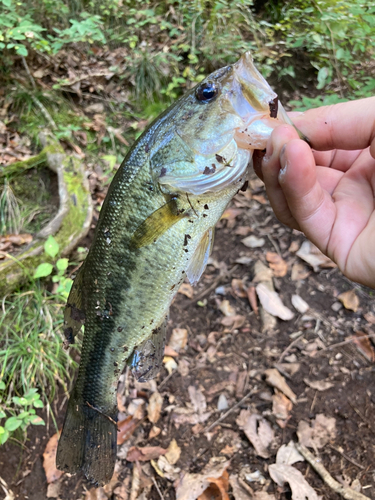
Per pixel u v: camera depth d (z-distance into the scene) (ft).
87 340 0.95
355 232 0.83
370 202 0.86
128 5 2.75
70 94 2.41
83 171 1.92
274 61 2.38
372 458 1.28
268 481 1.25
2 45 1.85
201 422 1.39
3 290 1.44
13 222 1.80
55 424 1.30
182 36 2.60
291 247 1.92
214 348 1.59
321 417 1.38
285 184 0.76
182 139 0.81
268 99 0.77
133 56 2.60
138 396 1.44
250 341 1.61
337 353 1.54
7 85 2.29
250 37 2.64
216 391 1.47
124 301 0.88
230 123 0.79
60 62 2.50
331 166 0.97
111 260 0.87
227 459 1.31
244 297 1.76
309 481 1.24
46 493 1.24
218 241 2.00
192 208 0.84
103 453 0.97
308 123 0.85
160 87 2.55
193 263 0.88
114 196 0.85
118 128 2.40
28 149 2.11
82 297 0.94
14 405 1.33
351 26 2.03
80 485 1.26
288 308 1.69
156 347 0.95
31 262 1.52
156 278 0.86
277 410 1.40
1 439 1.17
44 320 1.48
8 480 1.23
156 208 0.83
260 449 1.32
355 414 1.38
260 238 1.99
